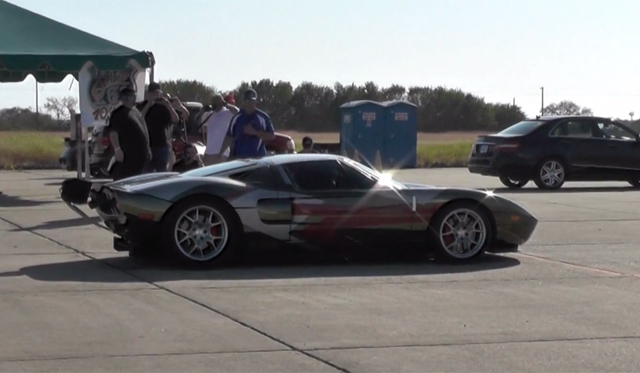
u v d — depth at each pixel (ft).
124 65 49.93
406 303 24.67
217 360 18.98
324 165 30.66
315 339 20.72
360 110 94.07
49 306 23.70
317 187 30.37
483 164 64.18
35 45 49.90
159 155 42.04
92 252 32.89
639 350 20.06
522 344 20.49
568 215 46.55
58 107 162.40
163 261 31.04
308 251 30.48
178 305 24.04
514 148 62.80
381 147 94.63
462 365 18.81
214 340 20.54
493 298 25.46
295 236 30.07
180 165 46.85
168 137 42.39
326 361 18.99
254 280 27.81
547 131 63.72
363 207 30.40
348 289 26.58
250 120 41.16
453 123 219.20
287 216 29.84
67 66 48.98
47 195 55.83
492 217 31.53
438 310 23.82
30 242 35.29
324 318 22.77
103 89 50.44
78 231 38.52
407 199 30.78
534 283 27.81
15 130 153.48
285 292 26.02
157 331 21.27
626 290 26.78
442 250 31.09
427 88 221.05
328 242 30.45
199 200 29.27
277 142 62.54
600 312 23.79
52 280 27.27
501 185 68.18
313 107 207.62
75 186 36.99
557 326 22.18
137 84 50.98
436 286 27.20
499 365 18.84
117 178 39.93
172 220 29.07
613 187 66.85
